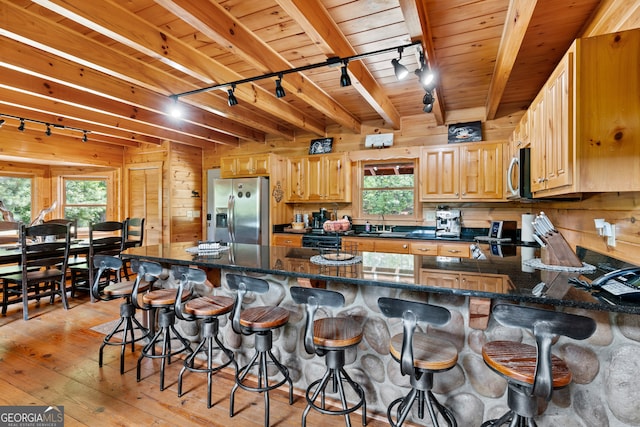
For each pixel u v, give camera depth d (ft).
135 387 7.09
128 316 7.99
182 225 18.63
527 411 4.03
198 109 13.47
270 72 8.34
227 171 16.93
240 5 6.45
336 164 14.96
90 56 7.93
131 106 12.73
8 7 6.53
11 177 17.24
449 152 12.76
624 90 4.81
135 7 6.59
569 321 3.61
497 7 6.53
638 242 5.25
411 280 5.11
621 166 4.82
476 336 5.45
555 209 10.23
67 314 11.62
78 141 17.15
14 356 8.45
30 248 11.17
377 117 14.58
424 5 6.43
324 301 4.91
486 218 13.23
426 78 7.39
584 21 6.85
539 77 9.89
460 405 5.55
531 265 6.06
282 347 7.20
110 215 19.30
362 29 7.29
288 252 8.23
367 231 14.74
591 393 4.73
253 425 5.94
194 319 6.62
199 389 7.06
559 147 5.75
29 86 9.59
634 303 3.89
